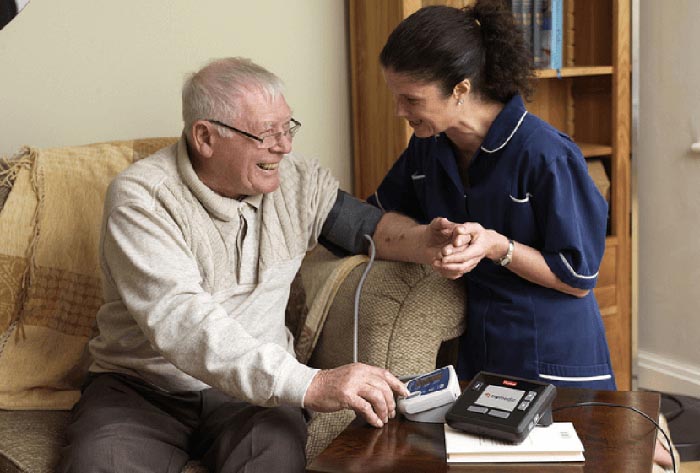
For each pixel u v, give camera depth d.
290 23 2.59
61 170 2.03
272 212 1.87
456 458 1.36
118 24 2.36
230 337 1.55
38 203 1.99
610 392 1.60
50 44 2.29
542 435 1.39
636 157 2.68
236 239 1.82
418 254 1.92
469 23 1.80
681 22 2.77
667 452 1.79
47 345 1.96
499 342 1.91
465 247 1.75
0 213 1.97
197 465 1.68
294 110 2.64
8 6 1.92
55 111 2.32
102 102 2.38
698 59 2.73
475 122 1.86
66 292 1.99
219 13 2.49
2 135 2.27
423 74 1.77
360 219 2.02
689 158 2.80
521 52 1.82
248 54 2.55
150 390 1.80
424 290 1.93
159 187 1.74
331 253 2.11
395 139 2.53
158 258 1.65
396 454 1.40
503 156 1.85
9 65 2.25
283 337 1.90
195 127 1.74
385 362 1.88
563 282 1.83
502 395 1.45
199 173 1.80
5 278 1.95
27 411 1.92
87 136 2.38
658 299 2.99
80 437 1.62
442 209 1.99
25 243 1.97
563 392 1.61
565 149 1.82
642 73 2.93
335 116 2.71
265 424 1.59
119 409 1.70
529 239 1.88
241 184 1.77
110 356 1.84
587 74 2.60
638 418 1.48
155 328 1.59
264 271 1.84
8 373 1.92
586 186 1.83
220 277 1.80
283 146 1.76
